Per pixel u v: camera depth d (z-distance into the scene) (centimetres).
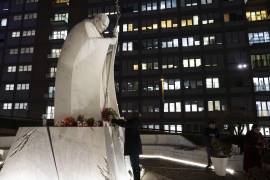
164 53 4131
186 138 1833
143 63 4178
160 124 3872
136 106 4022
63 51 608
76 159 491
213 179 766
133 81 4138
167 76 4031
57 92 595
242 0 4047
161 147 1540
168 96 3944
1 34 4972
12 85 4653
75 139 502
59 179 484
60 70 603
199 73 3925
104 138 503
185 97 3884
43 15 4888
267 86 3675
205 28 4078
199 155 1094
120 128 620
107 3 4616
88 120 552
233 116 2844
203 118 3738
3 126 2072
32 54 4734
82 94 596
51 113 4369
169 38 4191
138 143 577
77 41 596
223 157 830
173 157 1330
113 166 512
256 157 774
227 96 3744
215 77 3866
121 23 4431
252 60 3828
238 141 1332
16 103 4547
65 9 4853
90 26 609
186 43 4106
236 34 3956
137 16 4391
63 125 540
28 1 5041
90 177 479
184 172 879
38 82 4541
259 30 3912
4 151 1142
